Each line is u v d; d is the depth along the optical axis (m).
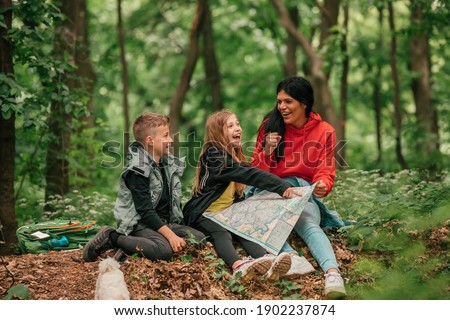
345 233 6.10
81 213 8.88
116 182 14.27
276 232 5.59
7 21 7.74
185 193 8.91
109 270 5.18
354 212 6.87
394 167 16.58
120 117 24.48
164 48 22.69
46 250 6.47
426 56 16.94
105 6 21.98
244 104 23.56
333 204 7.34
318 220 5.86
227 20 23.41
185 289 5.23
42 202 9.42
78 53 12.60
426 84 16.91
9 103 7.41
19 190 9.94
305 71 21.12
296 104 6.05
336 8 15.34
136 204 5.66
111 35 21.02
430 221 5.87
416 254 5.53
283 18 15.60
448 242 5.84
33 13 8.12
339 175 8.62
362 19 21.16
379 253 5.85
